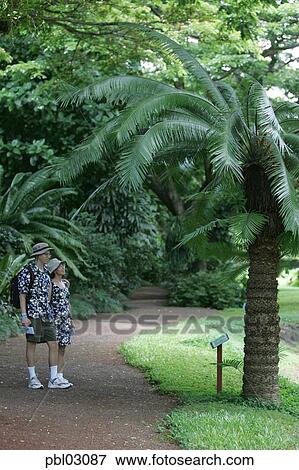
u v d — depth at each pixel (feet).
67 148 65.05
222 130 24.58
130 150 24.29
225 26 41.06
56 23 39.01
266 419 24.03
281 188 24.06
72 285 59.88
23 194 51.88
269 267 27.78
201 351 39.78
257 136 26.03
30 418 23.82
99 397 28.30
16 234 50.29
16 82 59.88
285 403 28.12
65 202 66.74
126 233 67.77
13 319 46.03
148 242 68.49
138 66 53.36
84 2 37.68
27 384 30.22
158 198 80.48
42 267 29.58
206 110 26.27
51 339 29.58
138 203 67.87
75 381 31.65
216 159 23.47
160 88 26.84
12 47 58.13
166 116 26.18
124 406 26.78
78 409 25.75
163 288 79.15
